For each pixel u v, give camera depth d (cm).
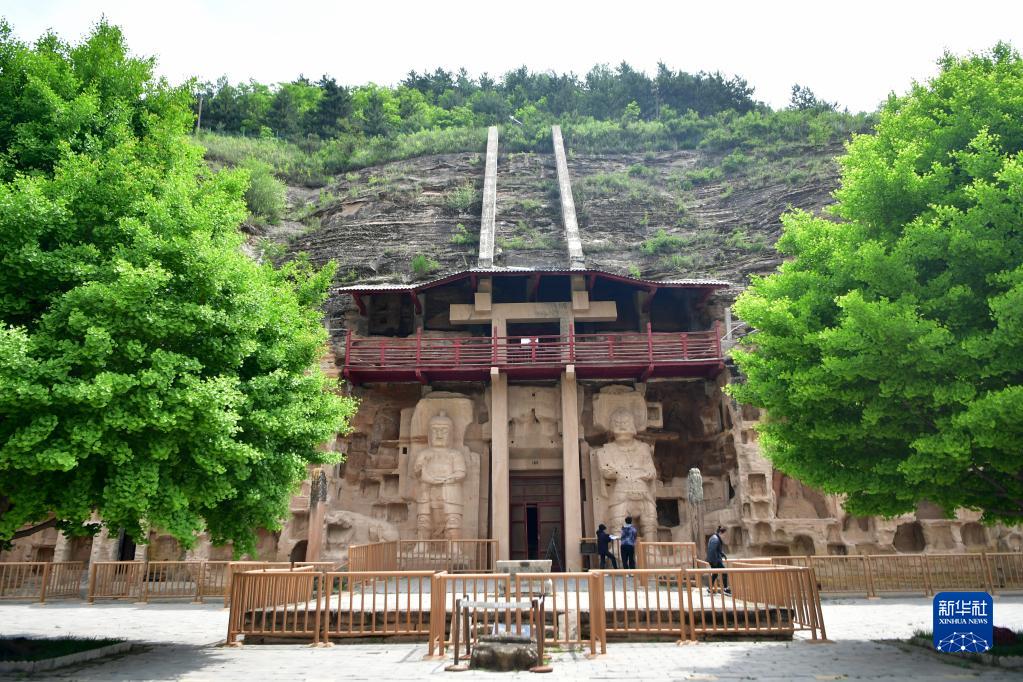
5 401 976
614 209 4703
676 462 2941
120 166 1212
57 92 1357
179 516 1165
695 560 2009
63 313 1084
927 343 1049
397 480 2900
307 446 1529
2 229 1071
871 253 1160
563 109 8206
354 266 3888
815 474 1287
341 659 1146
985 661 1059
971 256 1108
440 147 5684
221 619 1827
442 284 3011
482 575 1203
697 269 3778
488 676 974
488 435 2864
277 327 1456
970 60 1336
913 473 1100
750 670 1013
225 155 5394
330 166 5609
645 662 1087
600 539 2255
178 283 1187
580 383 2941
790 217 1514
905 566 2180
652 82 8762
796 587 1353
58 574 2336
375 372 2797
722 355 2828
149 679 980
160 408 1062
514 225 4506
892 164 1318
